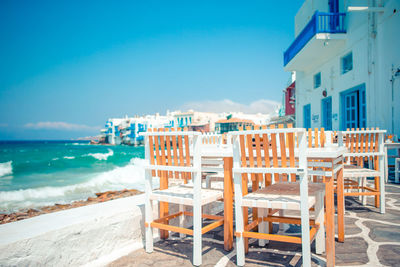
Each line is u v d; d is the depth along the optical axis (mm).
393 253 2467
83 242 2406
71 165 21109
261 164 2283
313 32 10062
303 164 2049
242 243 2320
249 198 2307
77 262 2352
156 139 2689
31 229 2219
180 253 2635
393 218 3525
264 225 2764
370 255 2436
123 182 11523
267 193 2453
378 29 7977
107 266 2379
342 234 2760
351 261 2326
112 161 23812
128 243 2785
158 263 2424
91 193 9445
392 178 6781
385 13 7707
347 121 9992
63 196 9023
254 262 2389
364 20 8602
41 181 13000
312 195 2396
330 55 10969
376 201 4102
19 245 2002
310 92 13195
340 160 2695
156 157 2699
